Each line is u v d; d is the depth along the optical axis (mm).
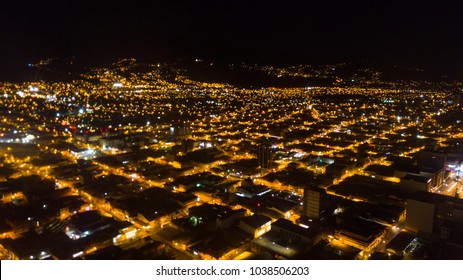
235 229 74438
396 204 86500
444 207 74625
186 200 87812
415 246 67562
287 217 82188
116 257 62062
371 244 67938
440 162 107375
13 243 67250
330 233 72625
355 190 94750
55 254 63469
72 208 83562
